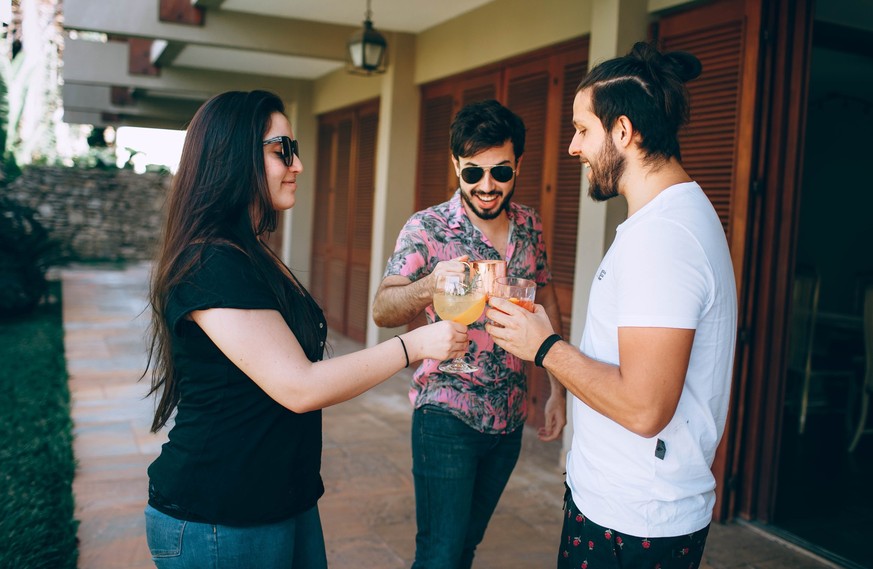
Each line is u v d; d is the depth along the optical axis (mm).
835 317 5527
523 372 2102
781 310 3254
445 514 2004
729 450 3328
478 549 3088
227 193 1410
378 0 5340
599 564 1432
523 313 1446
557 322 2354
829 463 4402
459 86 5715
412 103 6371
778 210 3234
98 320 8922
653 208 1348
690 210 1338
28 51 16250
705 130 3400
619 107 1362
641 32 3670
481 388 2006
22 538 2891
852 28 4359
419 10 5512
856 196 7293
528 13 4672
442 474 1996
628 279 1306
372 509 3473
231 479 1372
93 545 2990
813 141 6902
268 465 1399
